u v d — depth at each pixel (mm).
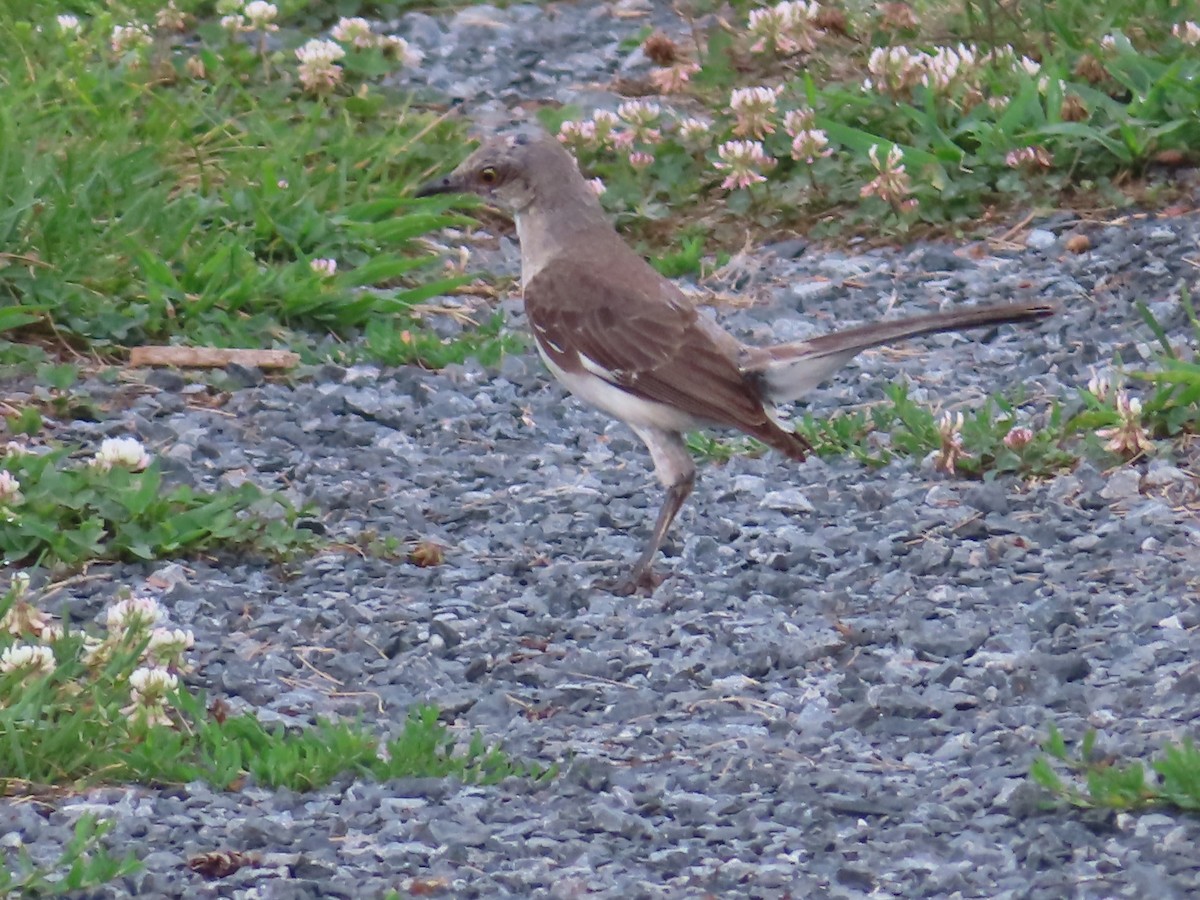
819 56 20297
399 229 16812
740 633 10695
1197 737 9023
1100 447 12711
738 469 13188
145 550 11539
